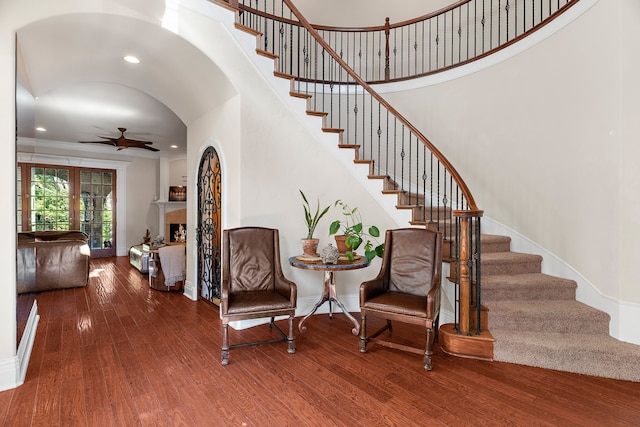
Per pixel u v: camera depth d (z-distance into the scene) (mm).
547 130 3357
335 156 3748
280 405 1972
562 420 1860
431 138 4633
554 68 3283
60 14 2354
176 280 4570
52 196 7141
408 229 3100
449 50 5324
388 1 5703
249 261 3018
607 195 2725
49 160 7066
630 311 2518
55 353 2625
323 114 3680
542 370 2434
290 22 4258
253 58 3357
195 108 3980
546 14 4375
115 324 3285
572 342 2500
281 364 2490
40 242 4621
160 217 8453
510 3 4781
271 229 3168
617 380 2305
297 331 3178
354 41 5434
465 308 2670
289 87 3547
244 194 3291
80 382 2195
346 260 3105
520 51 3656
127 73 3545
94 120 5691
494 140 3949
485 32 5016
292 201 3547
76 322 3338
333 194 3736
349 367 2457
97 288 4762
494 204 3963
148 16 2672
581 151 2988
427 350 2426
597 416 1896
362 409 1942
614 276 2648
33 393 2062
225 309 2504
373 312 2666
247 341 2912
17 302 2271
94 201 7691
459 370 2428
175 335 3016
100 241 7773
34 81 3336
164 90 3859
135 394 2064
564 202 3170
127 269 6242
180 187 8758
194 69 3293
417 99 4758
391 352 2729
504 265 3281
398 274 3018
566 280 3066
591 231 2881
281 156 3492
